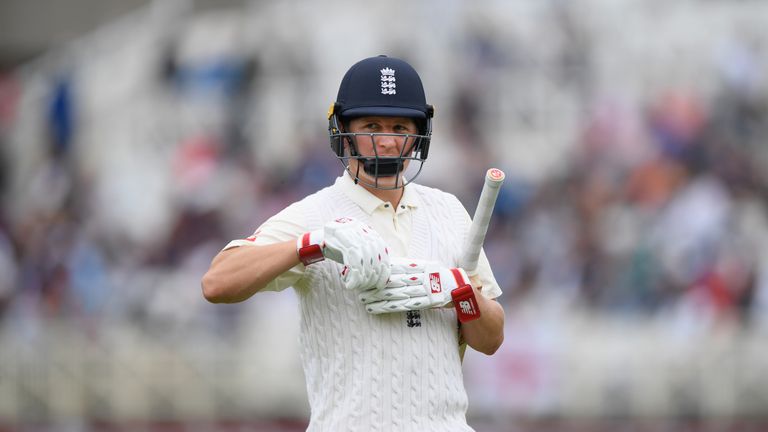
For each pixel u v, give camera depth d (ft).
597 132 147.33
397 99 36.11
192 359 134.82
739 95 148.87
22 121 155.74
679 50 150.51
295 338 133.80
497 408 128.06
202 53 153.58
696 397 131.03
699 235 139.03
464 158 145.48
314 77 150.92
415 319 35.68
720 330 134.00
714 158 145.18
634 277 136.98
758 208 142.31
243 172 147.23
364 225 34.17
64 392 136.26
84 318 141.08
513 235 140.05
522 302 135.64
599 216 140.77
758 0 151.53
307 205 36.83
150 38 156.04
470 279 37.17
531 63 150.51
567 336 132.36
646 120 147.43
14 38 158.51
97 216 148.87
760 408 130.93
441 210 38.17
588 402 129.80
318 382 36.01
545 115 148.36
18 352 138.10
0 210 151.23
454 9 152.05
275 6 153.89
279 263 34.35
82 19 158.51
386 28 152.25
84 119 154.71
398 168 36.35
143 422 134.72
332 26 152.25
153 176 149.38
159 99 153.07
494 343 37.86
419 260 35.35
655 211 140.77
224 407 133.69
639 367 131.03
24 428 135.64
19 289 144.77
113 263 144.56
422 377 35.40
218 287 35.09
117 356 136.67
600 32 151.33
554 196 142.82
